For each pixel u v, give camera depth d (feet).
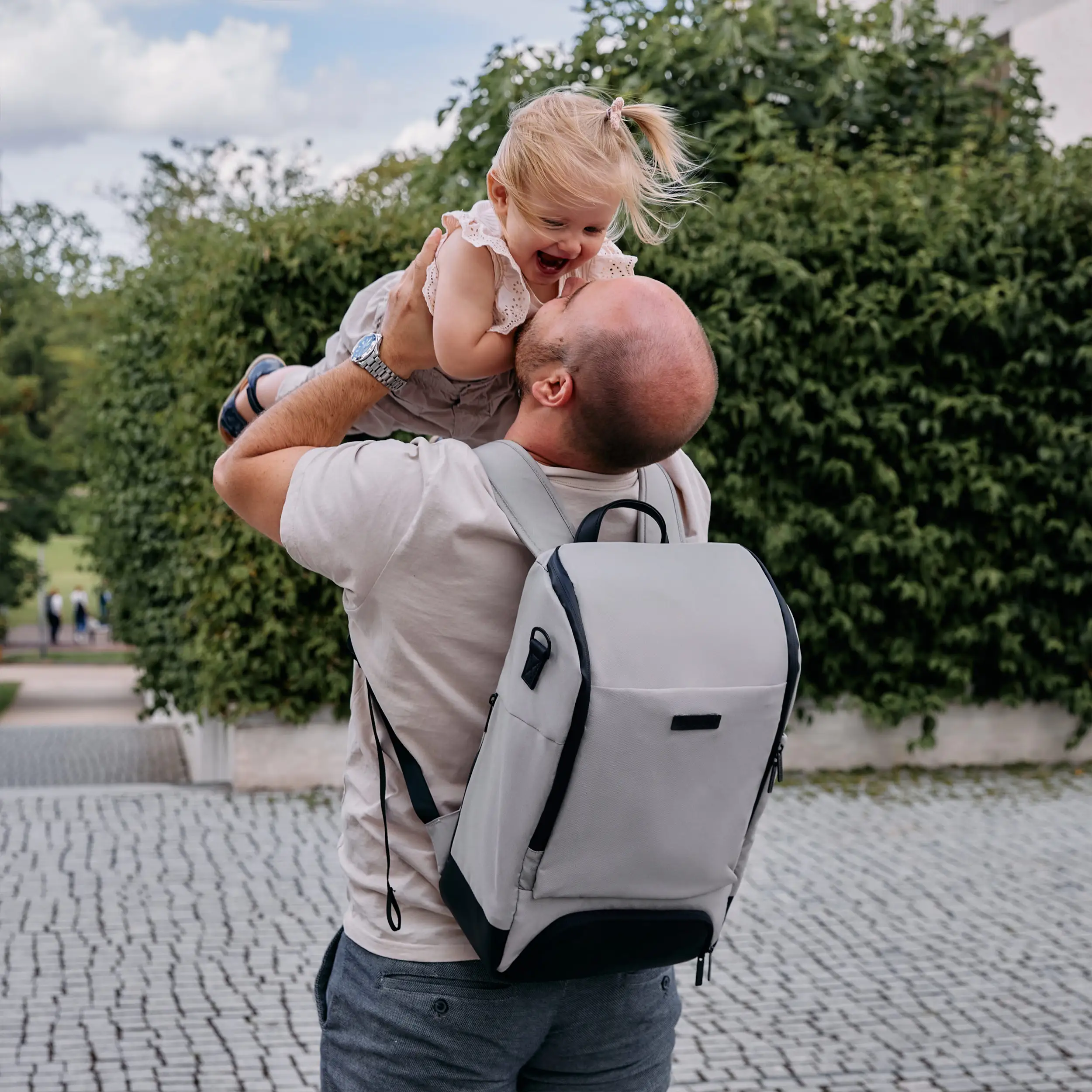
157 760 42.50
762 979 15.87
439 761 5.56
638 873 5.15
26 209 143.13
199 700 25.98
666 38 27.09
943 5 41.65
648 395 5.22
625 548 5.21
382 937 5.72
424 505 5.25
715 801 5.15
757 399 24.34
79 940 16.80
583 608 4.91
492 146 26.68
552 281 6.09
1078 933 17.43
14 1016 14.57
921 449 25.27
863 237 24.73
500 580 5.35
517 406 6.50
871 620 25.23
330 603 24.06
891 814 23.08
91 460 42.88
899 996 15.39
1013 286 24.50
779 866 20.08
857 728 26.17
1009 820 22.75
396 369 5.82
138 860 20.17
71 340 136.56
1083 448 25.18
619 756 4.90
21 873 19.47
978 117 29.35
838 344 24.49
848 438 24.49
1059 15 36.01
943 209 24.99
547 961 5.24
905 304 25.13
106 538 39.88
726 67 28.35
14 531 101.91
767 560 24.77
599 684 4.82
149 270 35.27
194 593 25.16
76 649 148.46
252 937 17.02
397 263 23.31
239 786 24.45
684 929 5.36
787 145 26.25
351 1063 5.80
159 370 32.73
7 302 142.00
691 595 5.10
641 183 5.91
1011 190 25.30
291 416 5.75
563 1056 5.85
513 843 5.02
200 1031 14.28
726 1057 13.82
